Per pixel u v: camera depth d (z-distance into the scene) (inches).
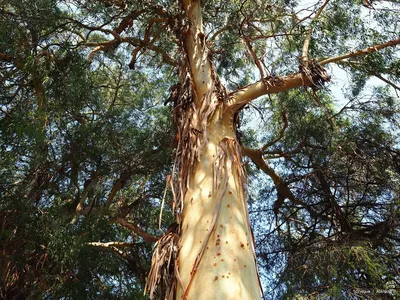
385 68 346.0
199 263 161.0
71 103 354.0
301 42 341.1
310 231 407.5
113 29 365.4
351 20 348.2
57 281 332.5
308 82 223.6
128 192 432.8
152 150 394.6
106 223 354.0
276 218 403.5
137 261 399.5
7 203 315.6
